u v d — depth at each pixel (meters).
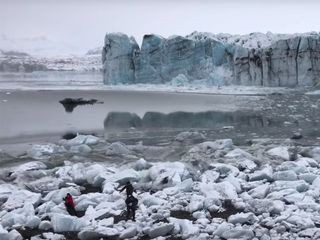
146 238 16.84
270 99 69.56
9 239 16.45
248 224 17.95
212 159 29.47
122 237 16.69
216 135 42.44
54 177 25.73
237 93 77.56
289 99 68.56
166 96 78.19
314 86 77.88
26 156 33.03
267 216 18.64
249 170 26.50
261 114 55.62
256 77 83.44
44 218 19.17
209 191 21.58
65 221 17.61
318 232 16.45
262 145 35.62
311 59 78.62
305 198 20.30
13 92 92.31
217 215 19.30
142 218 18.39
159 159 31.50
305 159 28.16
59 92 91.25
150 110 61.56
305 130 44.53
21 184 24.39
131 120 53.25
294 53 79.56
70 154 33.12
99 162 30.34
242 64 84.38
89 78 189.50
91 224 17.92
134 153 33.38
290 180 23.94
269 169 25.12
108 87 91.81
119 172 25.12
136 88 87.75
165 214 18.84
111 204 19.89
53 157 32.16
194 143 37.91
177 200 20.67
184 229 17.16
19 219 18.34
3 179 26.02
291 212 18.70
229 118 53.31
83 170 25.98
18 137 42.62
